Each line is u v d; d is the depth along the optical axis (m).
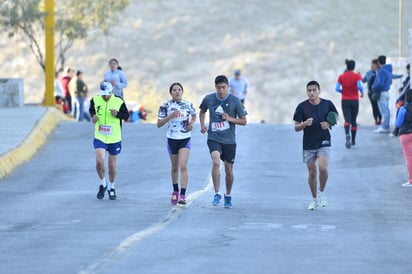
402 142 45.34
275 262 24.94
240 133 65.56
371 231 31.02
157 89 178.62
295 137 63.66
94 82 182.00
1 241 29.11
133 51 193.75
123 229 31.16
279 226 32.00
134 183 45.34
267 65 183.88
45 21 84.62
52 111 72.50
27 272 23.83
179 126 37.38
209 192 42.16
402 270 23.92
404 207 37.97
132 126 69.31
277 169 50.69
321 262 24.97
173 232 30.28
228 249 26.91
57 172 49.34
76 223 32.88
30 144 56.50
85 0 107.69
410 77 64.12
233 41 195.50
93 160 53.81
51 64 85.06
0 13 79.06
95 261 25.05
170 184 44.91
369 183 46.09
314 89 36.47
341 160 54.31
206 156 54.91
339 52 190.38
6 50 195.25
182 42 196.50
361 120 164.38
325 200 37.53
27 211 36.25
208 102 36.97
